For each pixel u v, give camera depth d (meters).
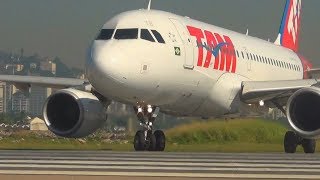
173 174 38.38
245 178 36.47
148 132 70.69
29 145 92.38
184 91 73.31
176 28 73.31
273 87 76.56
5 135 110.00
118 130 86.00
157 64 68.38
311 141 79.50
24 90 83.06
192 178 36.06
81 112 71.19
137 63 66.44
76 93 71.88
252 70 88.81
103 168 42.41
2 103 183.62
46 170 40.69
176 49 71.25
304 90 67.62
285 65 102.38
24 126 130.00
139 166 44.31
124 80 65.62
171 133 90.56
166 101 72.06
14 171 39.72
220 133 91.12
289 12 115.38
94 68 65.44
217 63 78.38
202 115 81.31
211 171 40.88
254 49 91.38
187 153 63.47
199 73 74.75
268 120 93.88
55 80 81.25
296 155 61.75
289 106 68.56
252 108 82.50
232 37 86.06
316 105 68.06
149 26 70.12
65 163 46.03
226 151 77.25
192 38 74.62
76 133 72.19
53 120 73.06
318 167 45.03
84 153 60.38
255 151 79.62
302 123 68.56
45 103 72.62
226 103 79.88
